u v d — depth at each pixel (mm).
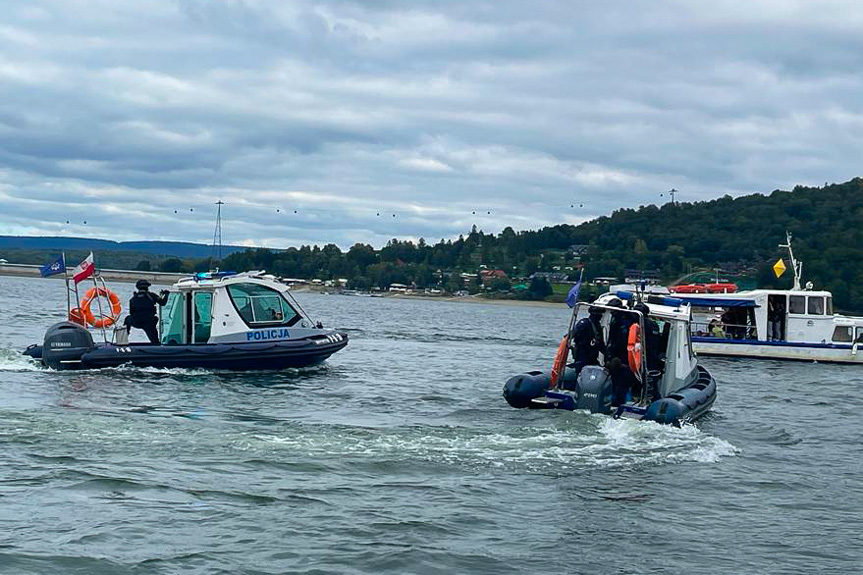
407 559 9984
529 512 11875
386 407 20391
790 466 15375
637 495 12898
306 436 15633
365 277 199250
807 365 37500
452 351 39750
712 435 18016
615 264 164750
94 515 10992
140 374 23750
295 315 26531
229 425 16750
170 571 9414
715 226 164625
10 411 17047
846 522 12109
